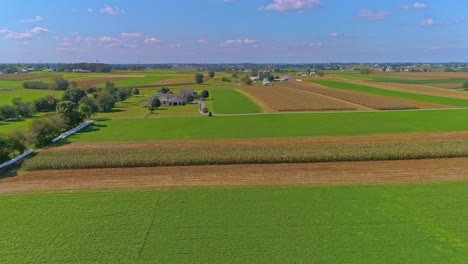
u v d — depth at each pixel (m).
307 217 29.02
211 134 69.06
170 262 22.88
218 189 35.75
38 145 60.00
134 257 23.53
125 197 33.97
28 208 31.72
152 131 73.56
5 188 37.31
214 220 28.75
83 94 124.94
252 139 63.53
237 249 24.27
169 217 29.45
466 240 25.05
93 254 24.00
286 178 39.12
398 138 61.09
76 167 43.97
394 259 22.78
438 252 23.53
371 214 29.42
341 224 27.72
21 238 26.36
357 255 23.28
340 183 37.09
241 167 43.56
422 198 32.62
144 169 43.44
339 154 45.41
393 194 33.72
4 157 46.38
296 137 64.25
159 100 119.69
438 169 41.38
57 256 23.86
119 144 61.12
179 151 51.00
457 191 34.22
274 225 27.70
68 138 67.19
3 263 23.14
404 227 27.08
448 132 65.50
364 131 68.00
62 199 33.72
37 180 39.84
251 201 32.50
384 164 43.69
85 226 28.06
